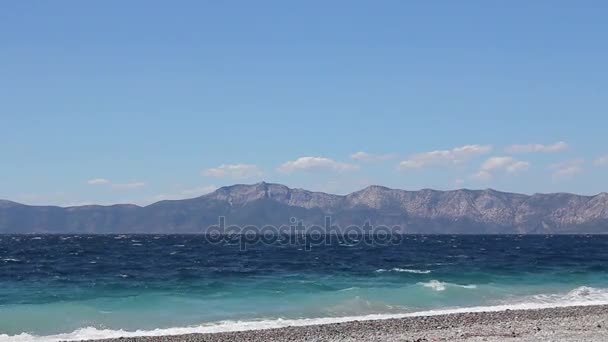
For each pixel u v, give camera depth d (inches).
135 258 3196.4
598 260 3139.8
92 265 2600.9
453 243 6860.2
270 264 2726.4
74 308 1296.8
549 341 866.1
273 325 1128.8
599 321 1101.7
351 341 900.6
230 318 1234.0
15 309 1275.8
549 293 1659.7
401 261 2987.2
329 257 3383.4
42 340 982.4
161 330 1076.5
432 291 1578.5
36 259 3048.7
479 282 1865.2
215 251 4195.4
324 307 1357.0
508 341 872.3
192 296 1498.5
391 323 1098.1
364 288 1624.0
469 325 1062.4
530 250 4638.3
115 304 1366.9
